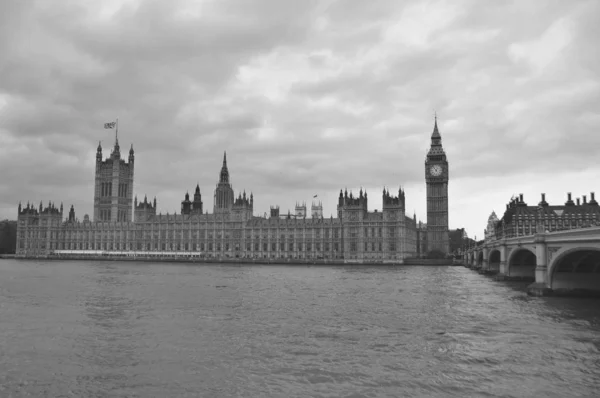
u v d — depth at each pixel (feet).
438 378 137.18
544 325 205.87
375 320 220.84
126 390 128.77
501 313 237.66
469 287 374.02
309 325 209.15
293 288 368.07
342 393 126.31
